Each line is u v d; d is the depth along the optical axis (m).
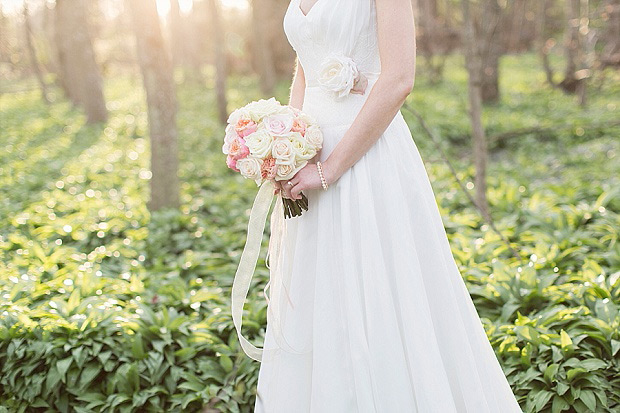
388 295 1.99
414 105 13.33
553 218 5.12
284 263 2.23
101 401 2.98
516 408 2.24
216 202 6.75
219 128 12.98
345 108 2.11
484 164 5.67
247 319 3.51
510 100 15.24
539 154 10.08
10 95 23.59
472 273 3.92
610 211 5.29
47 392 2.98
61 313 3.30
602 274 3.60
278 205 2.25
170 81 6.05
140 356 3.11
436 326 2.08
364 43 2.08
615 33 14.59
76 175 8.55
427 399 1.93
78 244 5.25
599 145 9.80
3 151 10.84
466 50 5.56
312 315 2.12
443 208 6.07
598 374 2.83
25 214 6.10
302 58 2.21
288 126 2.01
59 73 22.45
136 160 9.74
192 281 4.30
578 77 12.97
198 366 3.23
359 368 1.94
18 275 3.94
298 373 2.12
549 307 3.39
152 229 5.66
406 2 2.01
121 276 4.36
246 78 26.16
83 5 14.48
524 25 26.78
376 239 2.01
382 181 2.07
